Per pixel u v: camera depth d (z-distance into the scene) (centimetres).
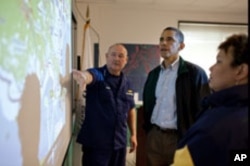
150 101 214
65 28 155
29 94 70
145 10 454
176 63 203
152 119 209
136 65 454
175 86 196
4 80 52
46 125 93
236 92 78
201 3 422
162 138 199
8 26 54
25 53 66
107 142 190
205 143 75
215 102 84
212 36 481
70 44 185
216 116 78
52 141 106
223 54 84
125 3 429
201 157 75
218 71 86
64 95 147
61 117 134
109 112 191
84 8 430
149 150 209
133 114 224
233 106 78
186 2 418
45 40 91
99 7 439
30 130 71
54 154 111
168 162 200
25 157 67
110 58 198
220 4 426
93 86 191
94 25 438
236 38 83
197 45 479
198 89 191
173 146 195
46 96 93
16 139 60
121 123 197
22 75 64
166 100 200
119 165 202
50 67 101
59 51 127
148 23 457
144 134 272
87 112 192
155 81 213
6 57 53
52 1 107
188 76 194
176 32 203
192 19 470
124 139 200
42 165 86
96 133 188
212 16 475
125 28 451
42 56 86
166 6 442
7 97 54
